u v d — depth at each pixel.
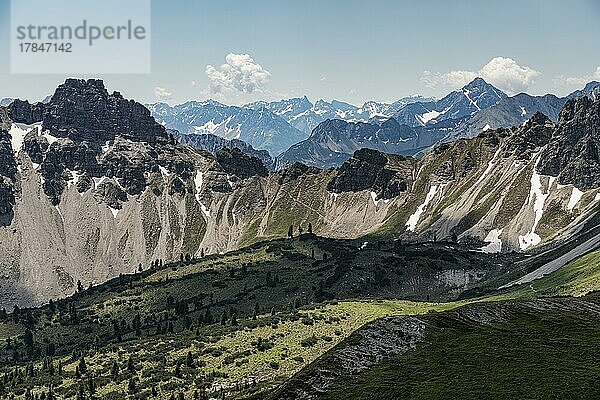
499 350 107.00
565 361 101.38
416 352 107.75
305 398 93.94
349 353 105.94
